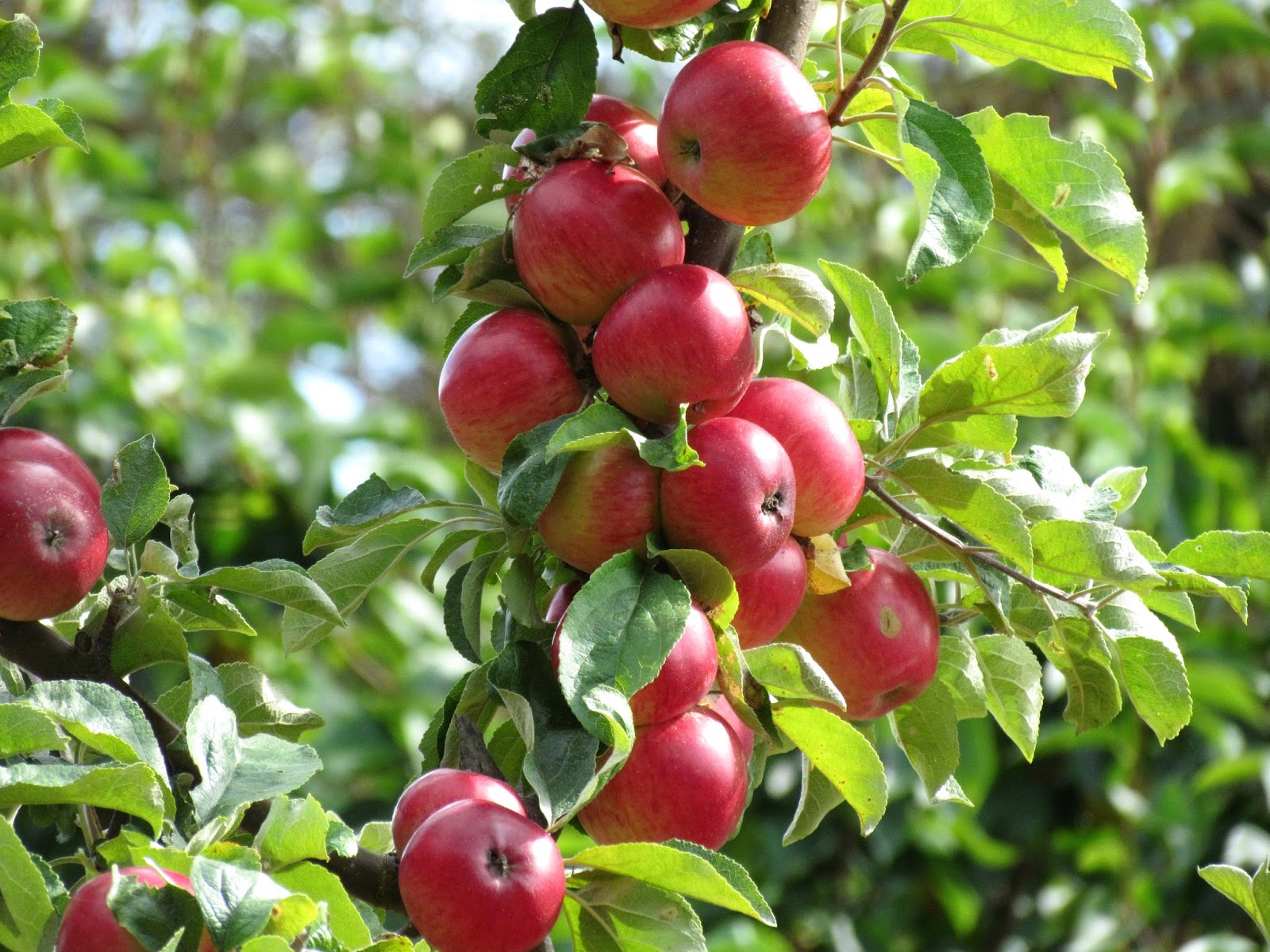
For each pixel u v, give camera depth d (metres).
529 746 1.15
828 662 1.26
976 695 1.33
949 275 2.96
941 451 1.32
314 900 1.10
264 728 1.26
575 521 1.16
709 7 1.21
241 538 2.78
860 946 2.71
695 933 1.14
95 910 1.07
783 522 1.17
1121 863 2.69
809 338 1.43
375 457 2.82
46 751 1.19
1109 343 2.98
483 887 1.11
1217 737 2.48
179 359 2.87
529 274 1.20
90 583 1.18
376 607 2.70
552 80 1.23
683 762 1.16
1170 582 1.25
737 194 1.18
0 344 1.22
